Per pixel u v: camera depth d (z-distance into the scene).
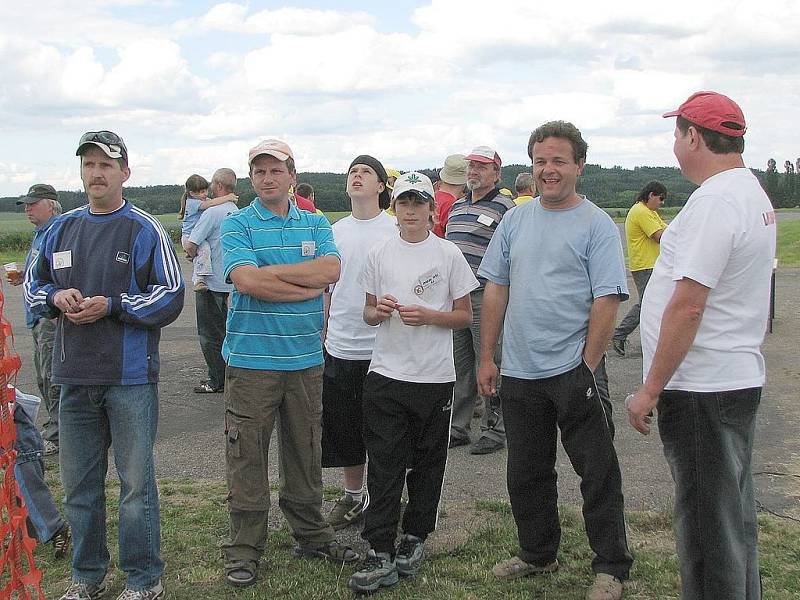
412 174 4.02
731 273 2.88
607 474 3.66
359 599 3.70
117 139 3.61
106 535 4.07
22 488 4.07
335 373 4.44
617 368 8.83
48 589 3.84
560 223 3.67
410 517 3.98
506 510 4.69
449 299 4.02
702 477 2.95
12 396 3.03
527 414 3.75
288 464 4.06
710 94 3.00
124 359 3.52
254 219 3.93
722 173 2.95
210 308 7.77
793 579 3.73
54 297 3.45
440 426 3.95
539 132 3.63
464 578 3.89
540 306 3.65
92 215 3.66
